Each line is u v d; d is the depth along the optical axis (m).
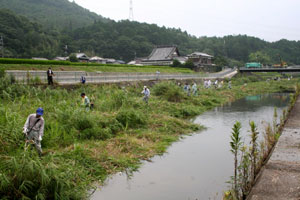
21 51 76.38
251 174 6.15
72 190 5.55
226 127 13.24
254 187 5.52
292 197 5.01
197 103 20.48
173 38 120.44
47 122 9.21
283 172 6.19
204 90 27.72
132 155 8.27
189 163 8.00
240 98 28.55
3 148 6.72
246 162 5.79
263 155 7.61
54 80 18.58
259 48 125.88
